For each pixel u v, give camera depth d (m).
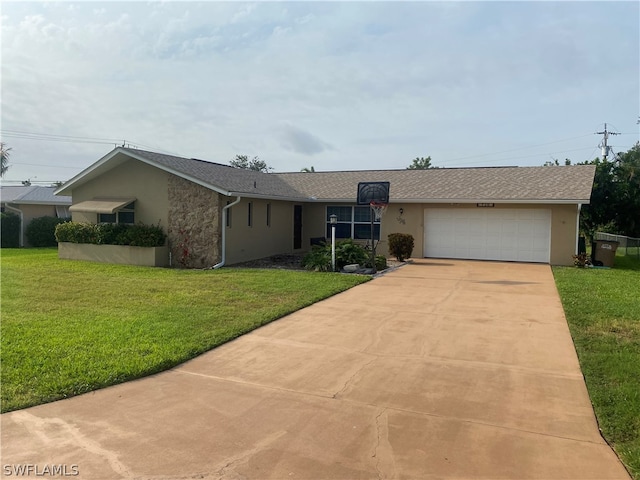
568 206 16.91
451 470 3.57
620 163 26.02
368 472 3.55
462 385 5.31
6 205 25.84
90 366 5.68
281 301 9.62
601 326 7.68
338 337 7.23
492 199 17.36
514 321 8.21
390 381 5.43
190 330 7.36
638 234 22.72
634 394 4.84
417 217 19.05
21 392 4.96
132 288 11.11
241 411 4.62
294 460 3.71
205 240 15.70
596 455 3.80
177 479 3.46
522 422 4.38
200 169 17.47
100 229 16.81
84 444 3.97
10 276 12.99
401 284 12.15
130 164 17.03
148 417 4.48
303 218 21.27
